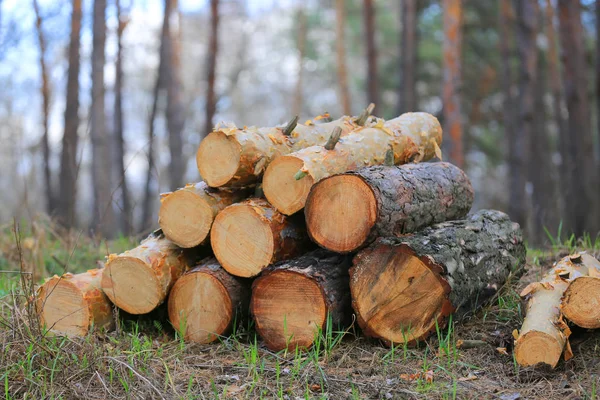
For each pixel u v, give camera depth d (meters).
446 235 4.81
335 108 40.44
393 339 4.56
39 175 30.39
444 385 4.00
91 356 4.32
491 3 23.53
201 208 5.00
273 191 4.80
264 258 4.78
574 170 14.29
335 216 4.55
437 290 4.42
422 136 6.01
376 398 3.90
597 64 13.91
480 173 31.50
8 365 4.11
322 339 4.50
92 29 14.48
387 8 31.70
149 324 5.29
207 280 4.93
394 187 4.63
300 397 3.91
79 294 5.06
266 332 4.72
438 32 25.91
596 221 13.98
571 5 14.83
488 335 4.79
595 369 4.16
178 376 4.24
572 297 4.27
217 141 4.92
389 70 27.47
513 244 5.62
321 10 32.69
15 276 7.00
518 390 3.95
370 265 4.54
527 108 15.56
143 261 5.03
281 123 5.49
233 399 3.90
